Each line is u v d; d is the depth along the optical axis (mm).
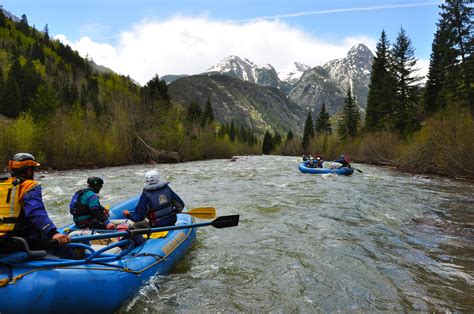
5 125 20734
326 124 78812
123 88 127812
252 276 4766
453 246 6113
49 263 3389
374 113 49531
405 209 9289
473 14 32750
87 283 3375
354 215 8477
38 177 16250
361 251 5840
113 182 14727
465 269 5066
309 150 66062
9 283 3172
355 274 4859
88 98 91875
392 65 43625
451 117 20562
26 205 3213
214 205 9602
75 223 4875
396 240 6465
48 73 103938
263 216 8312
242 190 12508
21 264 3346
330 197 10961
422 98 45594
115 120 29344
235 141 80188
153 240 4855
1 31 117250
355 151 41188
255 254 5664
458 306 3938
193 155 40594
